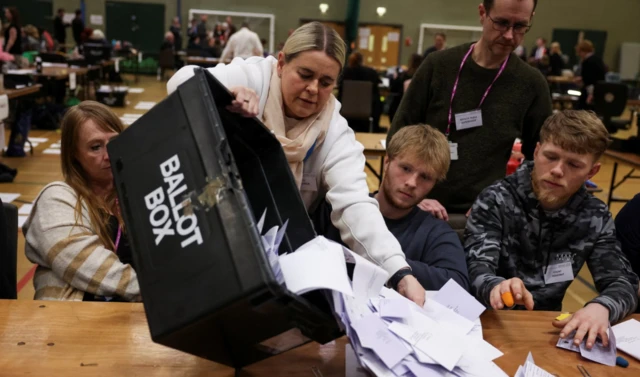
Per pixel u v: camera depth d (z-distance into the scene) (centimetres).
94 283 141
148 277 83
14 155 579
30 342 107
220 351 96
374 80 695
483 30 209
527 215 163
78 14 1306
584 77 875
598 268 156
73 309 120
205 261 78
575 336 119
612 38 1594
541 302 163
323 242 97
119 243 158
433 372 97
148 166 88
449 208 225
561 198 156
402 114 230
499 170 222
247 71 133
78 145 151
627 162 390
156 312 81
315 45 122
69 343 108
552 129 152
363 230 126
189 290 79
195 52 1274
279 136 129
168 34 1372
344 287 86
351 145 142
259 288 74
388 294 112
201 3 1569
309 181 142
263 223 103
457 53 218
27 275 318
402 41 1605
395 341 99
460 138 221
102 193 161
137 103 980
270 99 131
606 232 160
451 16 1589
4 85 541
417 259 163
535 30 1609
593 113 152
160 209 84
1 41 737
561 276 162
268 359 109
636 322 133
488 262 152
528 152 230
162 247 82
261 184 110
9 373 97
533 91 216
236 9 1582
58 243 143
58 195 150
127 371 101
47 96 750
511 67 213
